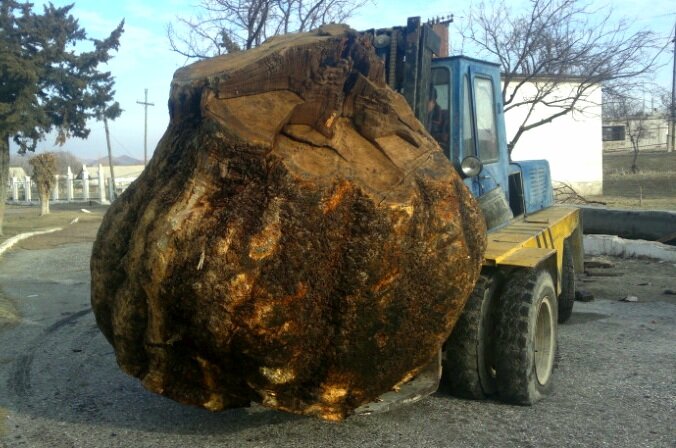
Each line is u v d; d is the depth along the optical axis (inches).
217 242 134.5
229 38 473.7
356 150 153.9
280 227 137.4
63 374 233.5
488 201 227.3
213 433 177.9
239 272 133.3
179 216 138.9
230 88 148.4
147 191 159.3
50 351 262.1
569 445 168.6
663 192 1055.6
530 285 196.4
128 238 159.5
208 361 144.0
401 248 146.0
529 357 191.0
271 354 139.0
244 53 176.9
